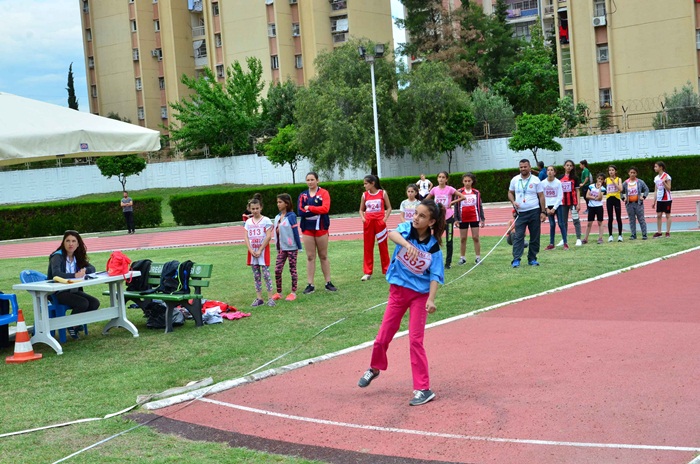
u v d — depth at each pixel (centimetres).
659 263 1484
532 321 1029
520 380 755
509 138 4600
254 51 6450
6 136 939
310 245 1399
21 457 624
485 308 1138
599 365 788
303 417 689
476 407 681
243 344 1016
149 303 1183
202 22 7312
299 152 4850
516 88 6494
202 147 6088
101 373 905
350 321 1113
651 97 4531
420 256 699
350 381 796
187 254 2403
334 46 6444
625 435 586
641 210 1911
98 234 3828
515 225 1556
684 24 4397
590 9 4672
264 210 3944
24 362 988
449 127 4650
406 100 4628
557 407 664
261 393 775
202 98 5894
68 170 6088
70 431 688
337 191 3934
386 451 591
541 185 1543
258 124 5897
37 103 1071
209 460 592
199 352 990
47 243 3503
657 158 3728
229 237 3097
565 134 4634
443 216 700
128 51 7194
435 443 601
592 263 1535
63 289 1040
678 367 758
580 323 996
